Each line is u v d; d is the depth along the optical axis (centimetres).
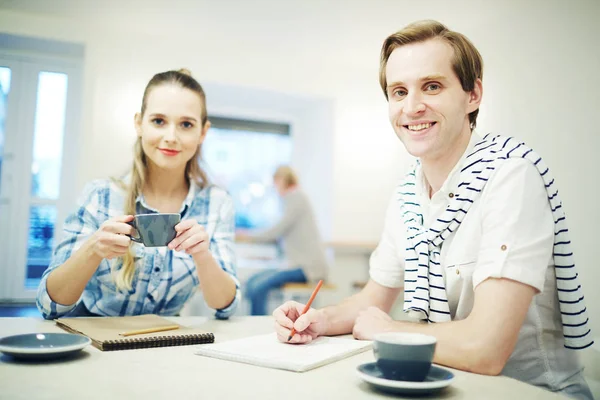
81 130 382
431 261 108
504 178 98
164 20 378
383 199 485
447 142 105
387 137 487
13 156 440
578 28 284
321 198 484
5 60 432
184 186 154
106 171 384
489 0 334
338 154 470
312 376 76
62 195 449
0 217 438
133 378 72
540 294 104
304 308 101
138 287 139
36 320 120
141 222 107
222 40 418
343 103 472
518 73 331
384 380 67
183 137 140
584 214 277
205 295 129
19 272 442
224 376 75
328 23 379
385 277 125
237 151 497
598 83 270
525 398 68
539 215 96
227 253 145
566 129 292
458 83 105
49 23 381
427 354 68
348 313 116
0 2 357
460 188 105
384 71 115
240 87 434
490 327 85
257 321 130
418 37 106
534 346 105
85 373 74
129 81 394
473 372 83
